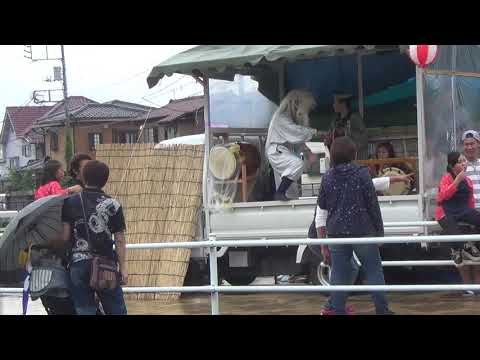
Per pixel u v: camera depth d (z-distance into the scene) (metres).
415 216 10.12
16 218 6.74
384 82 12.32
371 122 12.44
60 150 52.69
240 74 12.14
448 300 9.83
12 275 7.36
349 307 8.98
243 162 11.49
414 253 10.79
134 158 12.18
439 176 10.66
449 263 9.45
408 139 12.12
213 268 8.02
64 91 47.94
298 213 10.84
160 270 11.53
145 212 11.89
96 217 6.77
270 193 12.15
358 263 8.53
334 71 12.59
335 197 7.81
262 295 11.20
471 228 9.84
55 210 6.85
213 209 11.42
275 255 11.27
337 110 12.02
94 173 6.92
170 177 11.90
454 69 11.08
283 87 12.79
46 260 6.91
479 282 9.91
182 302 10.87
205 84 11.54
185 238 11.55
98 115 50.47
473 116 11.51
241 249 11.42
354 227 7.72
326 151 11.18
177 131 41.03
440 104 10.69
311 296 10.84
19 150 67.69
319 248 9.77
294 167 11.01
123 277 6.88
